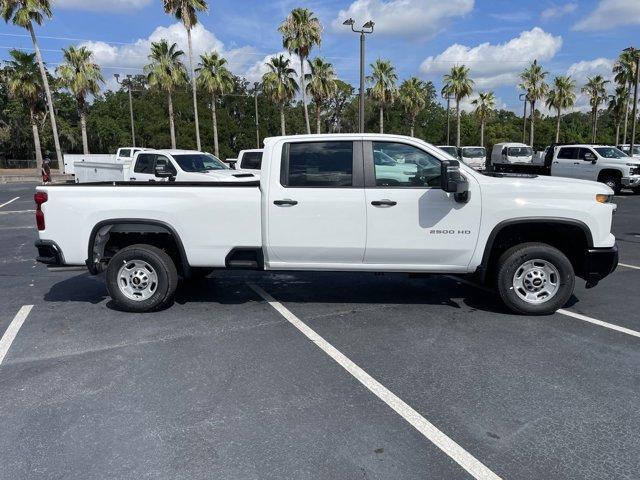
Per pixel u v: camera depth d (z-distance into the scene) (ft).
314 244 18.24
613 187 63.77
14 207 57.52
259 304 20.45
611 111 194.90
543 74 189.16
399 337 16.63
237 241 18.65
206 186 18.67
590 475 9.61
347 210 17.90
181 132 224.53
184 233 18.83
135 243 20.17
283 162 18.15
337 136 18.06
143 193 18.85
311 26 117.29
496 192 17.65
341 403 12.37
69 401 12.62
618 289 22.20
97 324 18.22
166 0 120.98
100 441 10.88
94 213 18.99
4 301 21.25
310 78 144.56
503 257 18.29
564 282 18.06
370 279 24.25
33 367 14.62
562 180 18.57
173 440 10.89
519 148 98.22
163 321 18.49
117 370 14.35
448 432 11.09
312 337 16.74
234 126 244.22
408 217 17.81
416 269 18.44
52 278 25.29
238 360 14.96
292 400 12.55
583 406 12.09
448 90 177.47
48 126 196.13
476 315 18.74
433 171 17.85
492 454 10.28
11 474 9.81
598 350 15.37
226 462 10.11
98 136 215.10
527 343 15.97
